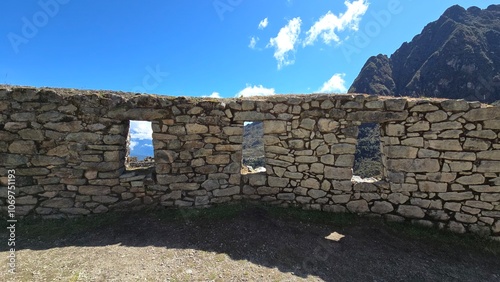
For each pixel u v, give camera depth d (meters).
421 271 4.09
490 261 4.55
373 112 5.32
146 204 5.53
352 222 5.36
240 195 5.80
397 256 4.43
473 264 4.42
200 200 5.62
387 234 5.06
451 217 5.21
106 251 4.08
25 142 5.04
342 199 5.58
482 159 5.02
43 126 5.06
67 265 3.68
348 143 5.45
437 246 4.83
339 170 5.52
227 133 5.62
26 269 3.55
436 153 5.17
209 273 3.66
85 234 4.65
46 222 5.05
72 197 5.25
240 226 4.95
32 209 5.14
